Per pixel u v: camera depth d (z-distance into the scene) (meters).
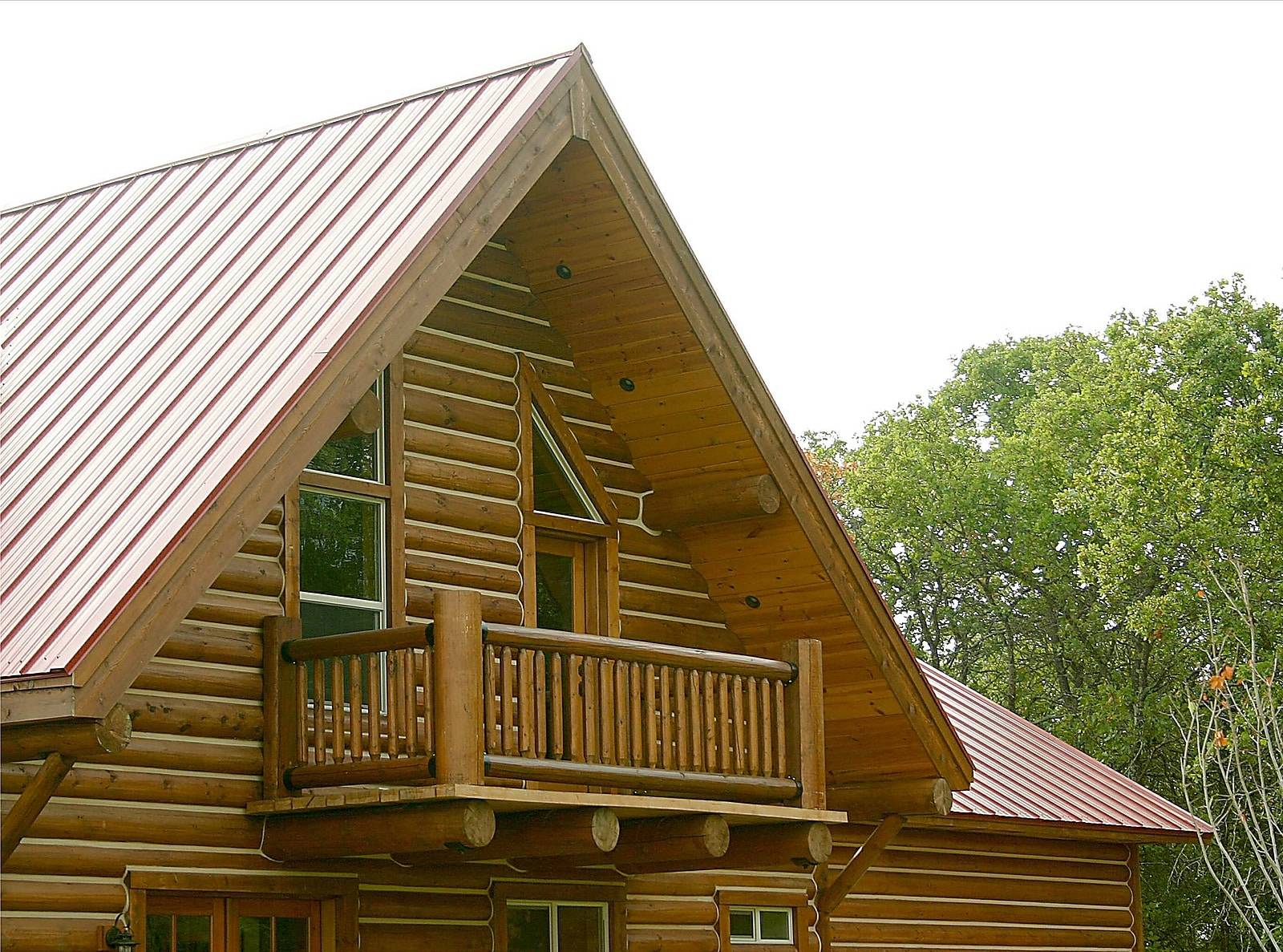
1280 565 28.22
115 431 10.14
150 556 8.81
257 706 11.05
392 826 10.37
